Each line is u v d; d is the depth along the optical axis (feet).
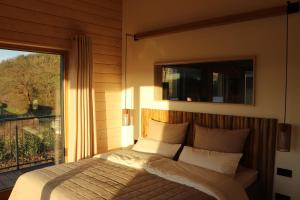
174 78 11.68
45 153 11.61
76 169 8.79
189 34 11.14
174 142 10.74
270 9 8.57
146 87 12.86
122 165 9.30
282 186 8.78
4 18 9.61
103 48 13.05
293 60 8.50
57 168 8.87
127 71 13.70
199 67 10.80
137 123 13.37
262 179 9.09
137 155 10.02
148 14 12.66
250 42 9.43
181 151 10.20
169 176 7.97
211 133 9.78
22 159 10.97
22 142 10.92
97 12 12.69
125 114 12.51
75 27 11.78
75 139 11.40
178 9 11.50
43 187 7.36
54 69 11.62
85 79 11.67
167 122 11.83
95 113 12.55
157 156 9.81
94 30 12.60
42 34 10.65
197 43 10.89
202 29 10.70
